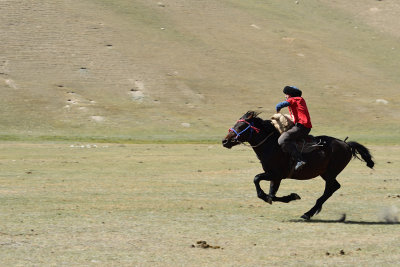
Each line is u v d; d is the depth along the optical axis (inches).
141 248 358.0
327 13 4183.1
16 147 1396.4
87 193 621.0
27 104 2281.0
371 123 2469.2
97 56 2815.0
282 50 3312.0
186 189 666.8
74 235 396.5
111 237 390.9
